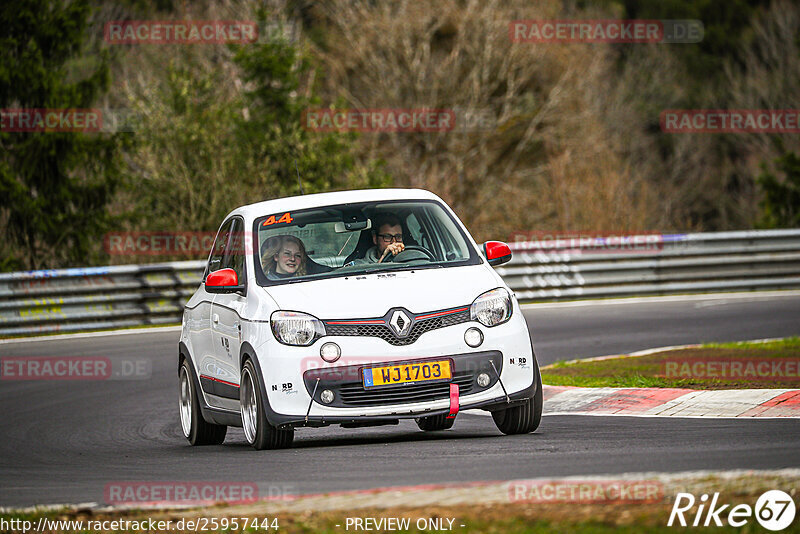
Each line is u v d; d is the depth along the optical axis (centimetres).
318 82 13225
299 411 2891
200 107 11206
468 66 16912
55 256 10581
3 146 10562
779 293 7769
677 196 19312
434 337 2916
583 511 1912
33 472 2998
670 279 8056
